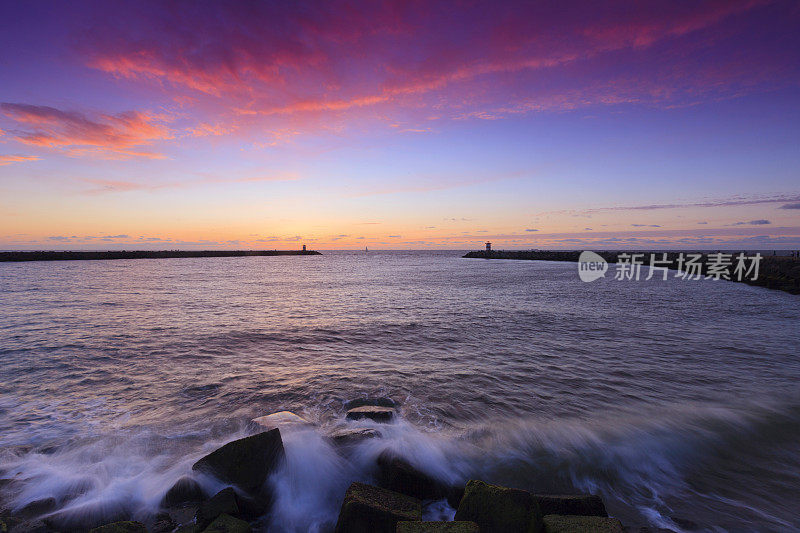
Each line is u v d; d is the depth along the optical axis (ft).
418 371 38.70
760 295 100.83
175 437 25.17
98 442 24.50
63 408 29.94
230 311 76.18
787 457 23.40
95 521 17.49
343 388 34.09
